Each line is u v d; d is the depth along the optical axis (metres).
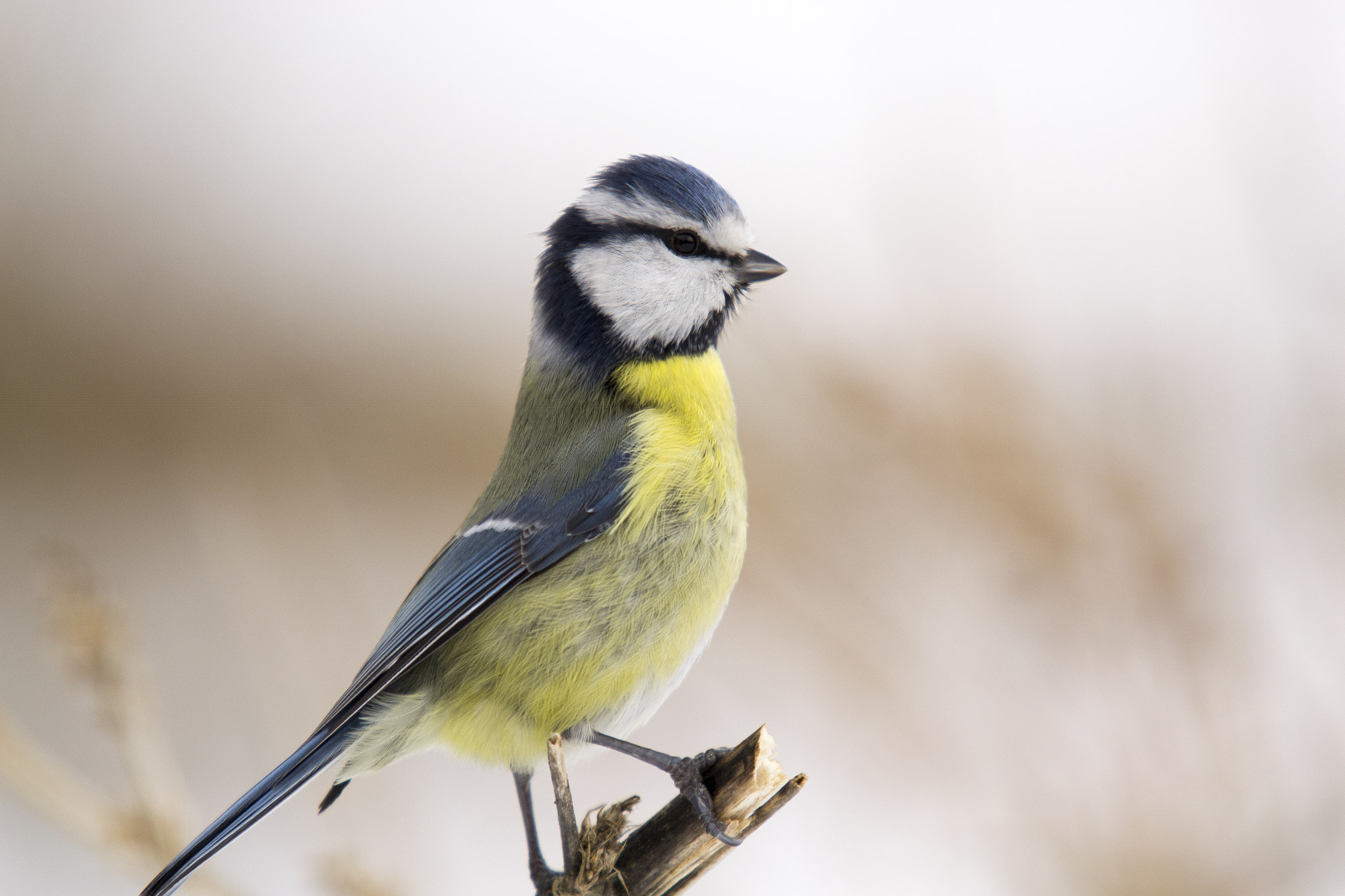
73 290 2.67
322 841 2.27
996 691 2.30
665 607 2.24
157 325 2.68
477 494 2.40
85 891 2.28
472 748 2.24
